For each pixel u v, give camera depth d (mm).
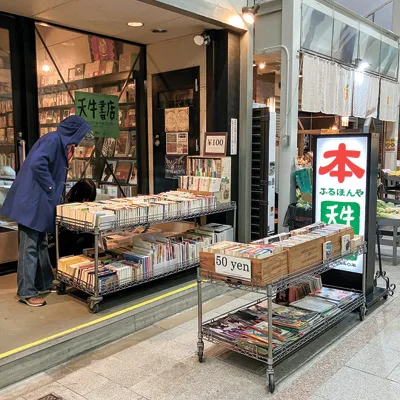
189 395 2420
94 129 4773
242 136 4887
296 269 2691
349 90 6359
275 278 2525
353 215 3535
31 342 2691
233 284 2596
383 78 7621
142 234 3986
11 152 4043
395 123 8477
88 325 2965
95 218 3113
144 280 3496
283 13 5027
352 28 6270
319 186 3674
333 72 5855
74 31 4461
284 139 5164
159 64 5125
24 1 3572
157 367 2736
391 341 3080
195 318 3535
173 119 5074
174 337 3176
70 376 2635
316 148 3648
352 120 8609
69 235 3895
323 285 3781
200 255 2736
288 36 5008
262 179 5039
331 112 5918
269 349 2438
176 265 3785
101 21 4188
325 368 2705
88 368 2730
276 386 2498
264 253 2500
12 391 2475
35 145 3385
